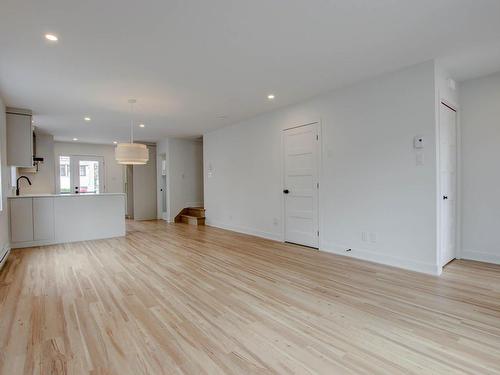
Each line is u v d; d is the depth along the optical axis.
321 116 4.52
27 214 5.14
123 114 5.50
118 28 2.51
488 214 3.79
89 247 5.06
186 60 3.19
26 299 2.77
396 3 2.22
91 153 9.35
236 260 4.12
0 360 1.81
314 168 4.69
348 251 4.22
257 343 2.00
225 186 6.90
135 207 8.84
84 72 3.45
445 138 3.63
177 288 3.04
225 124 6.54
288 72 3.59
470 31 2.65
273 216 5.55
